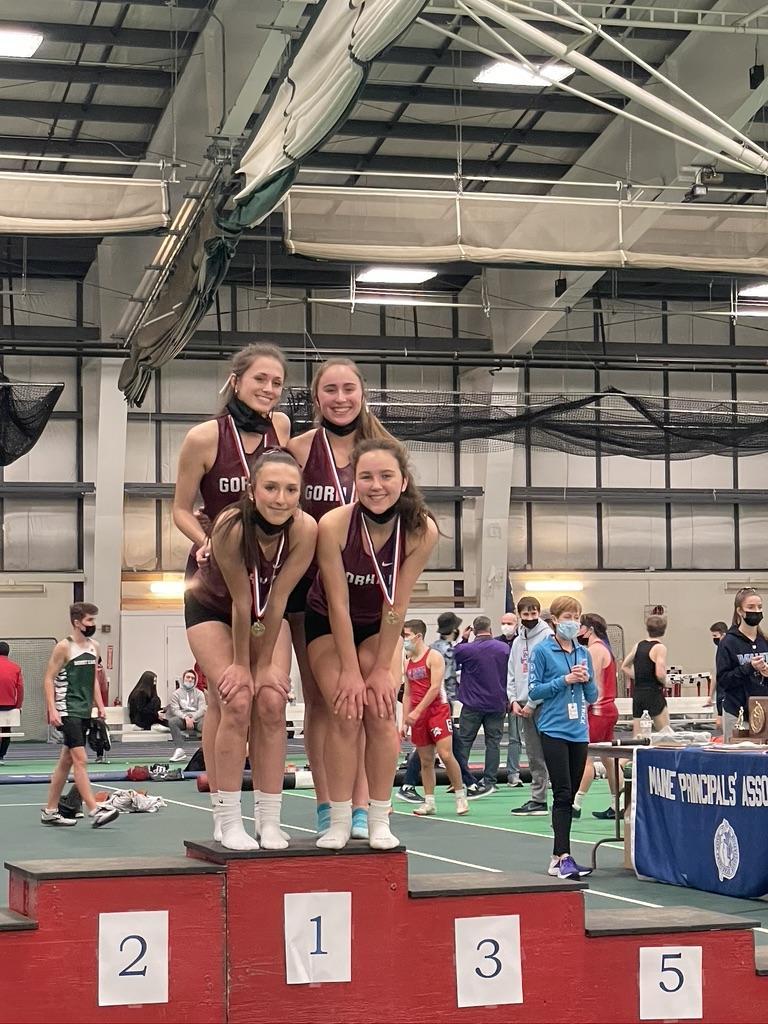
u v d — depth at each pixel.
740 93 14.49
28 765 19.27
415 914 4.62
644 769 8.62
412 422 18.77
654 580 26.08
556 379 25.41
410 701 12.59
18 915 4.46
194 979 4.41
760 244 14.75
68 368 23.89
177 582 23.88
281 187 10.40
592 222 14.28
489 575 24.64
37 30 13.59
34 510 23.73
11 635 23.48
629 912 5.16
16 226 13.16
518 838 10.54
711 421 18.78
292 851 4.52
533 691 8.34
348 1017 4.52
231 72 13.05
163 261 15.61
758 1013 4.96
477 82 16.17
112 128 18.28
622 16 14.69
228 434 4.84
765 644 10.46
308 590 4.85
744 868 7.68
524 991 4.70
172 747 22.62
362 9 7.55
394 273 17.20
